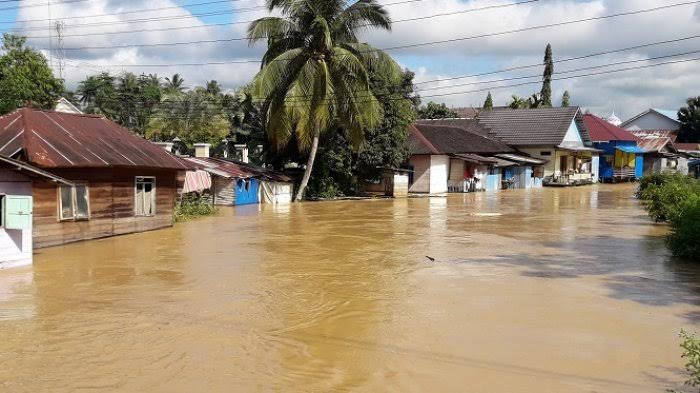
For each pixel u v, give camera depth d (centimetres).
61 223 1833
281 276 1398
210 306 1127
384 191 4081
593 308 1120
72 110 3441
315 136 3509
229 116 5559
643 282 1344
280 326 1005
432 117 7012
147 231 2192
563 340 933
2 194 1420
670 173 3238
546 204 3506
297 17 3322
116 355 859
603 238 2055
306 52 3325
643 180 3225
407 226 2386
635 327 1002
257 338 940
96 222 1977
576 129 5884
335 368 817
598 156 6250
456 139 4803
